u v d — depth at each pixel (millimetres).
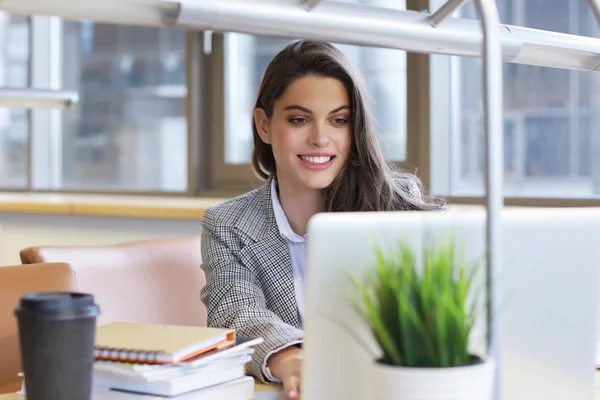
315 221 979
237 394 1285
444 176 3461
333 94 1766
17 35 4785
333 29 1197
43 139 4719
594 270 1150
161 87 4305
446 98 3449
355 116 1798
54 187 4715
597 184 3029
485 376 906
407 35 1242
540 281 1110
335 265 988
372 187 1875
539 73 3148
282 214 1851
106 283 1943
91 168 4582
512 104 3230
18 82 4801
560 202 3107
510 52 1342
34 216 4020
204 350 1247
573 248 1131
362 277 997
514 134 3236
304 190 1860
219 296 1733
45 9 1054
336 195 1876
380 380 894
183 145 4246
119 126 4465
